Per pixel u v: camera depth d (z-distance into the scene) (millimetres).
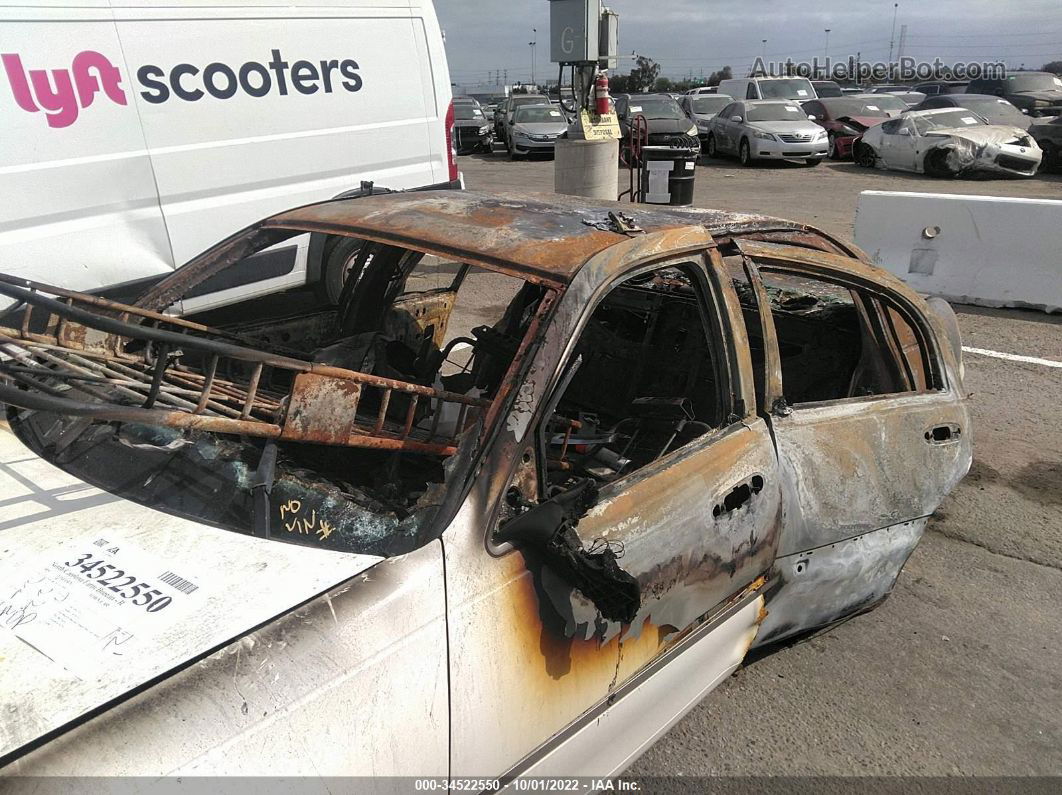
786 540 2359
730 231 2459
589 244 2025
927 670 2891
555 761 1811
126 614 1476
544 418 1843
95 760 1229
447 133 5688
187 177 4285
